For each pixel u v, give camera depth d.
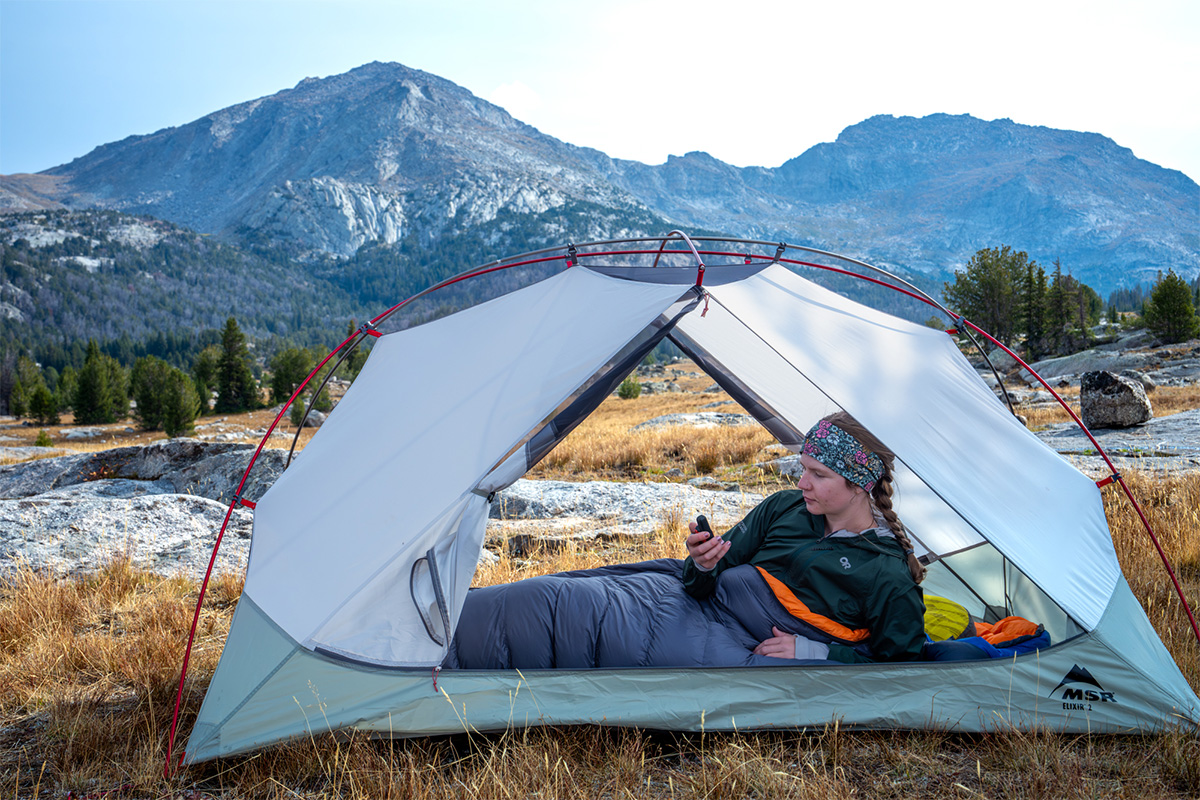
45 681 3.44
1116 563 3.27
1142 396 11.10
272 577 3.00
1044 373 35.91
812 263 4.11
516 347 3.46
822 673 2.80
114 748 2.80
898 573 2.80
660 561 3.46
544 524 6.50
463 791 2.41
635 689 2.82
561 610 2.94
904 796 2.39
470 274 4.29
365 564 2.88
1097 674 2.80
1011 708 2.81
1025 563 2.85
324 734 2.73
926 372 3.56
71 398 58.59
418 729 2.77
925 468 2.92
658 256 4.23
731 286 3.56
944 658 2.89
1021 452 3.47
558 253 4.12
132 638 3.93
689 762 2.68
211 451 9.20
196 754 2.68
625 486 8.23
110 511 6.36
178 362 173.12
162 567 5.42
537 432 3.29
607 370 3.39
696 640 2.90
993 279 49.41
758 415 4.86
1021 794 2.36
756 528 3.14
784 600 2.91
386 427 3.42
